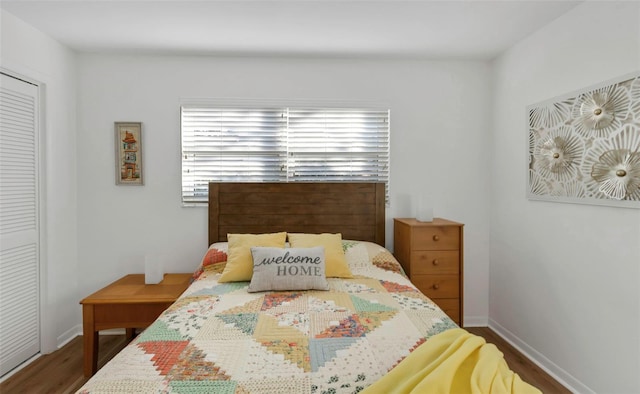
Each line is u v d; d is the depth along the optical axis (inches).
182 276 116.4
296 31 102.7
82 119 119.1
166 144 121.4
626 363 75.7
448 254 111.6
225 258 104.3
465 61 127.3
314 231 123.5
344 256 103.6
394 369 48.5
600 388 81.9
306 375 49.4
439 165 128.0
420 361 49.4
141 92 120.3
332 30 102.2
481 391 42.7
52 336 108.0
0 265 92.2
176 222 122.6
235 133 123.5
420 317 69.0
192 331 63.1
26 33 97.3
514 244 114.1
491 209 127.8
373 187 124.3
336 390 46.5
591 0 84.0
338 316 69.7
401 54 121.2
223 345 57.7
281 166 125.2
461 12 91.9
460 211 128.7
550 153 96.8
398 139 127.0
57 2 86.5
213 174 123.7
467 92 127.6
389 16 94.0
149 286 105.8
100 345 114.1
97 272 121.0
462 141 128.0
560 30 93.9
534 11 91.2
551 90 97.5
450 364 45.5
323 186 123.3
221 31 102.6
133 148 120.2
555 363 95.9
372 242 124.4
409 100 126.7
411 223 112.9
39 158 104.7
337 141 126.1
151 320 97.1
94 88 119.1
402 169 127.4
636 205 72.5
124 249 121.5
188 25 98.9
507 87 117.5
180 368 50.9
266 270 86.7
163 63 120.8
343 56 122.6
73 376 94.7
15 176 96.5
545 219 99.8
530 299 106.3
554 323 96.4
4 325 93.5
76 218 119.4
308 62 124.1
